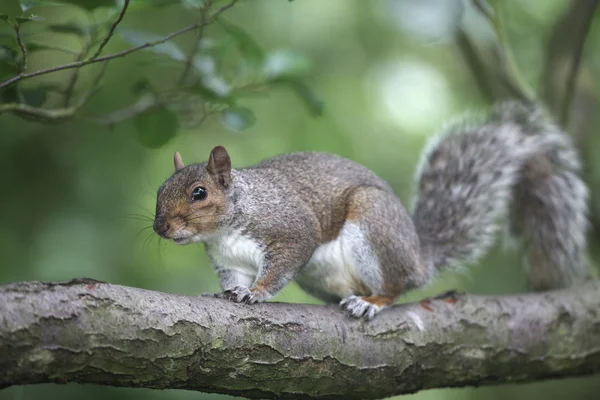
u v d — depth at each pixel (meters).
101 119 8.56
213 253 9.23
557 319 9.19
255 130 15.20
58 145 12.54
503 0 11.46
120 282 12.34
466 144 11.24
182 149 15.03
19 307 5.71
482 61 12.55
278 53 9.13
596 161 13.42
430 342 8.31
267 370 7.07
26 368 5.68
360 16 16.14
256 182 9.13
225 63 10.27
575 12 12.02
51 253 11.95
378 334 7.97
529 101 11.78
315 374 7.41
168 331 6.38
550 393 14.13
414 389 8.30
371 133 16.12
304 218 9.06
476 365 8.62
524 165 11.48
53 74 13.67
